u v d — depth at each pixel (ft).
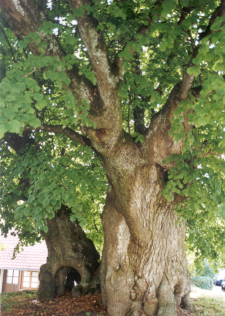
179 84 16.21
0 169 23.13
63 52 14.87
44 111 22.67
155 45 17.57
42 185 16.80
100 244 34.42
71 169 18.99
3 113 9.41
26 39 12.05
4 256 53.62
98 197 26.35
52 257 24.30
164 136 16.78
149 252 19.02
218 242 22.67
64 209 25.00
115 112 15.38
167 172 17.93
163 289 18.85
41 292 23.27
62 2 19.56
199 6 12.93
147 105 18.80
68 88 14.79
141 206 17.98
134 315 17.92
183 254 21.49
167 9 11.20
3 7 13.73
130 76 18.58
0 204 21.49
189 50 17.16
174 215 20.62
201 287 59.72
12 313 19.86
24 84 10.60
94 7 13.15
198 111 10.83
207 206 15.66
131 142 17.74
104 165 18.39
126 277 18.83
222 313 22.25
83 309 19.99
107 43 20.13
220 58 10.71
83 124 15.17
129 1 15.99
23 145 23.52
